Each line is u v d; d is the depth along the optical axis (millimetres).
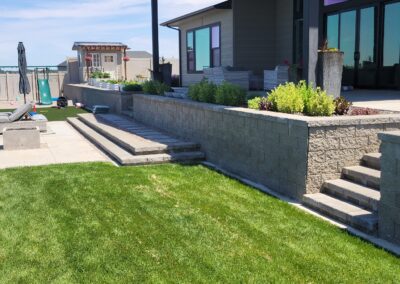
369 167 6035
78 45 32750
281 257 4375
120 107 15617
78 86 25625
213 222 5320
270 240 4785
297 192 6188
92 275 4035
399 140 4488
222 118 8203
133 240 4805
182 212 5668
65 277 4004
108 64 33688
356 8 13547
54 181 7148
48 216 5539
